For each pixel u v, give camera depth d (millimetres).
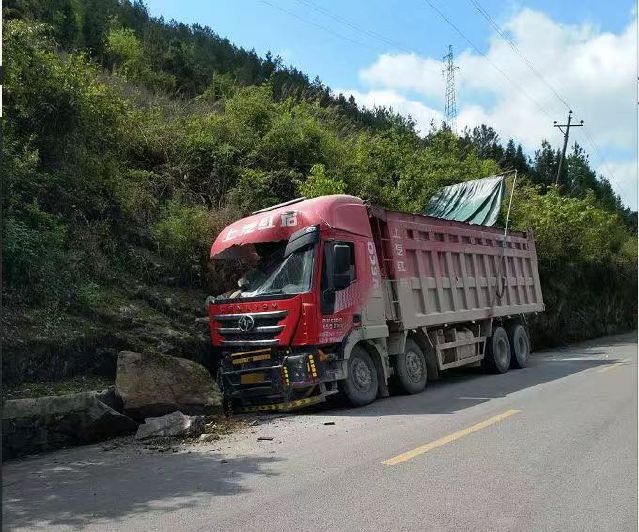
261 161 16391
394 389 11086
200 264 12219
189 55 33312
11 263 8820
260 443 7305
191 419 7965
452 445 6832
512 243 15578
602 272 31609
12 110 10625
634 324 35969
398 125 27516
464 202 18266
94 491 5570
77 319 9234
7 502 5281
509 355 14742
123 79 18578
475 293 13484
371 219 10711
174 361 8758
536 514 4684
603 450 6555
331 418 8766
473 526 4445
